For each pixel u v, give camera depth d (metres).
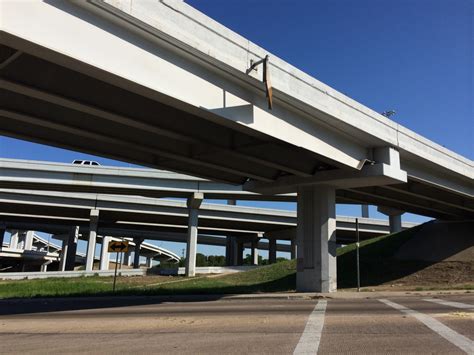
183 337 8.99
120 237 91.38
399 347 7.70
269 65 18.92
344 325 10.34
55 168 46.78
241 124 18.36
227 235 88.88
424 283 30.44
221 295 22.66
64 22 12.70
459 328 9.67
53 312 15.12
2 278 51.22
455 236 42.47
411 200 41.62
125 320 12.02
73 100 15.84
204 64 16.64
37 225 79.44
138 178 49.03
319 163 26.95
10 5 11.60
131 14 13.77
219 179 30.17
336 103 22.47
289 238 78.62
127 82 14.34
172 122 19.23
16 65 14.12
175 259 142.75
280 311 13.89
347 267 37.50
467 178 34.94
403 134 27.47
